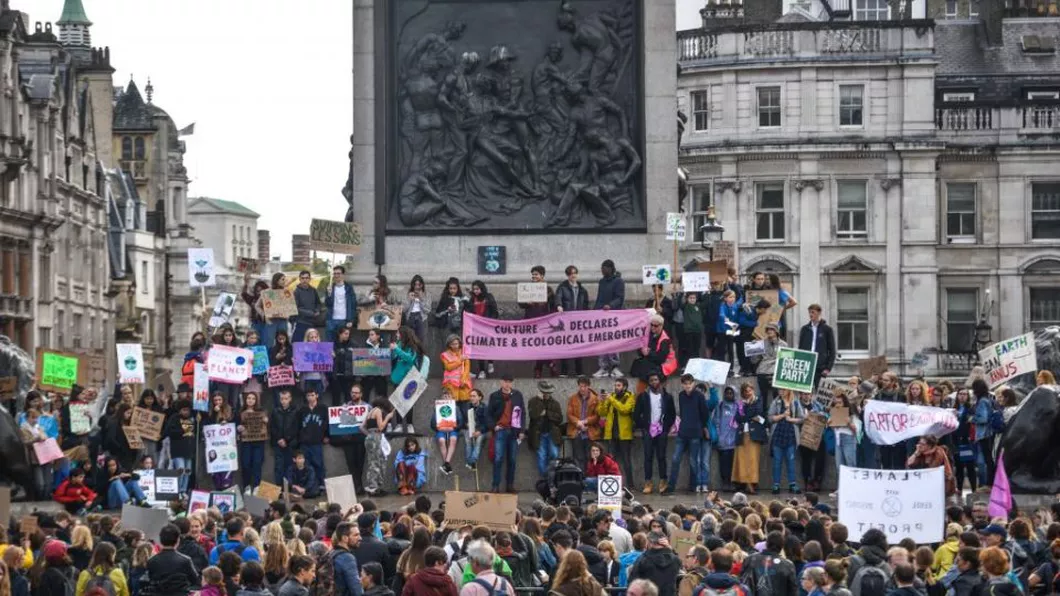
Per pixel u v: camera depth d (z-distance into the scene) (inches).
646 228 2432.3
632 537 1593.3
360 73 2427.4
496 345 2293.3
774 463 2186.3
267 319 2273.6
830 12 5334.6
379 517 1662.2
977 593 1400.1
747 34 4687.5
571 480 1991.9
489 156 2428.6
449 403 2166.6
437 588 1300.4
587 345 2293.3
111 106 5713.6
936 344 4717.0
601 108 2431.1
